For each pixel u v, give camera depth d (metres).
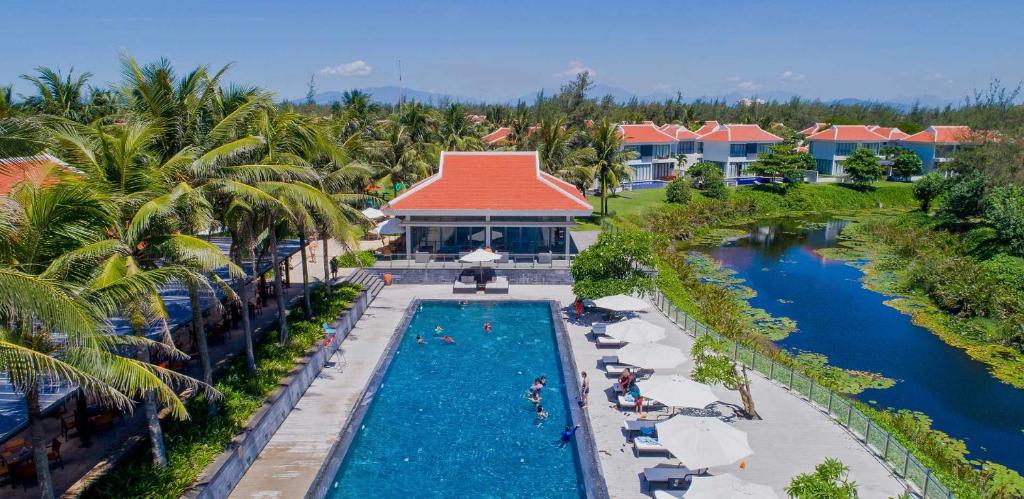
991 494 19.97
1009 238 51.56
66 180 13.70
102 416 18.62
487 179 44.50
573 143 68.00
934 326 37.44
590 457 19.55
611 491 17.77
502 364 28.58
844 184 94.69
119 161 15.37
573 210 41.75
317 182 26.34
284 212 22.84
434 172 64.44
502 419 23.16
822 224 77.06
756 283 47.78
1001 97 131.38
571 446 21.22
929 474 17.09
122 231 14.91
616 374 26.03
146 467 15.91
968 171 71.00
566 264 42.19
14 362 9.94
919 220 72.19
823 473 15.41
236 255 22.72
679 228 67.19
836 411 22.39
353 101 84.06
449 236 43.75
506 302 37.78
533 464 20.06
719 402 23.72
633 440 20.56
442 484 18.94
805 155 94.62
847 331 36.59
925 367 31.27
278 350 25.44
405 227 42.94
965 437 24.53
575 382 25.44
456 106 83.31
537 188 43.75
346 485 18.84
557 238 44.69
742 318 38.69
